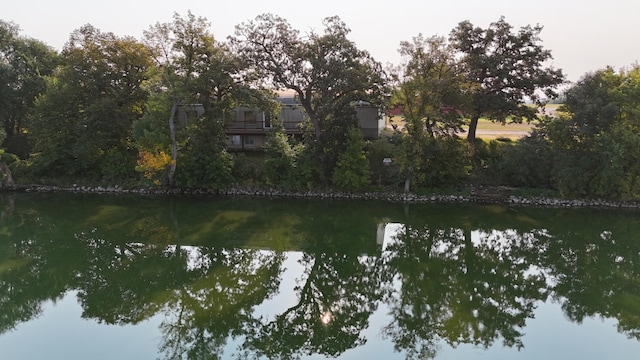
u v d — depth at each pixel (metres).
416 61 32.81
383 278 22.92
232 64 33.41
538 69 36.22
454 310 18.88
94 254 24.81
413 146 33.28
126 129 36.78
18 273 22.12
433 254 26.08
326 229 29.69
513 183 36.03
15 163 38.03
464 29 36.91
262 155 41.50
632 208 32.34
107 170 37.19
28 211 32.16
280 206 33.94
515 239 27.86
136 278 21.72
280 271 23.08
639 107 29.80
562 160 32.31
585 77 32.78
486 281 22.09
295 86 34.22
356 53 33.12
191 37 33.38
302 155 35.91
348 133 34.69
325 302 20.09
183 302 19.14
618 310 18.41
